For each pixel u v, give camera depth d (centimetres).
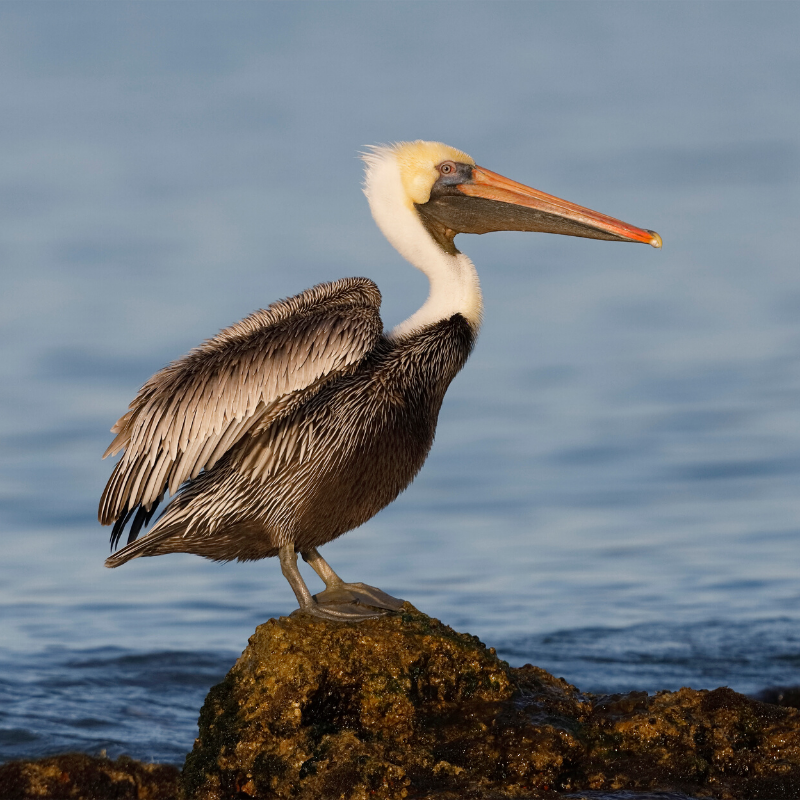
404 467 1062
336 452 1016
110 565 1028
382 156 1175
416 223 1152
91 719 1192
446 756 860
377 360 1052
